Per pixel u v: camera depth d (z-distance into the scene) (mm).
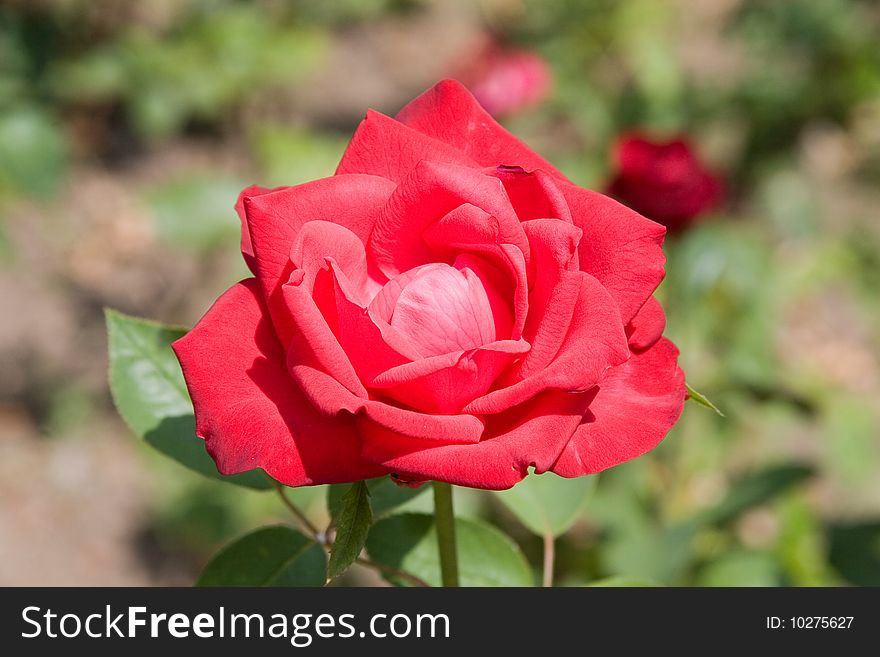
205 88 4293
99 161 4934
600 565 2598
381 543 1429
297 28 4562
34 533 3557
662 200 2615
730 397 2832
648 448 1019
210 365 1020
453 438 971
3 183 3547
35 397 3998
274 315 1050
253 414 1002
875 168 4715
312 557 1358
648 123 4336
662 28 5074
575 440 1025
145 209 2979
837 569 2369
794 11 4637
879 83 4469
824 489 3549
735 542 2713
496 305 1079
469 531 1438
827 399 2924
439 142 1147
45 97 4133
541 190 1081
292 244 1053
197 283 4406
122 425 3926
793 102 4484
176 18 4434
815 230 4172
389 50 5938
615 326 995
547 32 4738
